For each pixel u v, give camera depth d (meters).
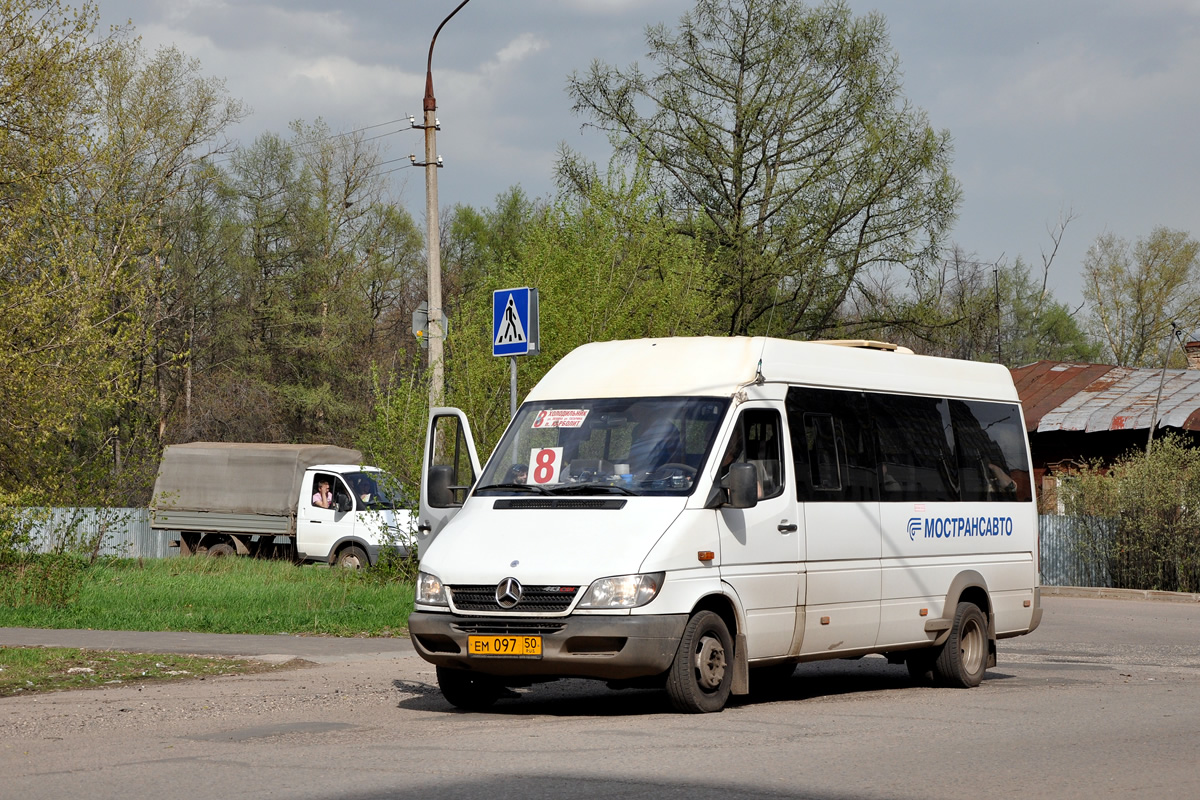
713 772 7.92
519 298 15.42
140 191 41.56
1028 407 41.44
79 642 16.30
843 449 12.72
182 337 57.00
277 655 15.36
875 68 39.47
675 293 22.16
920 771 8.05
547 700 12.27
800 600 11.85
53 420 22.77
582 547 10.48
